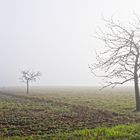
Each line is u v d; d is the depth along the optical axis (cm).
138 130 2181
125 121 2997
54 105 5200
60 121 3033
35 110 4247
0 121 3044
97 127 2514
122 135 2005
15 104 5434
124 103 5553
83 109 4403
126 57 4019
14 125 2822
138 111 3988
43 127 2667
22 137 2162
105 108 4550
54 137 2112
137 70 4028
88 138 1972
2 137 2180
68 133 2253
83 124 2814
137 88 4050
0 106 4925
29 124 2867
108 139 1922
